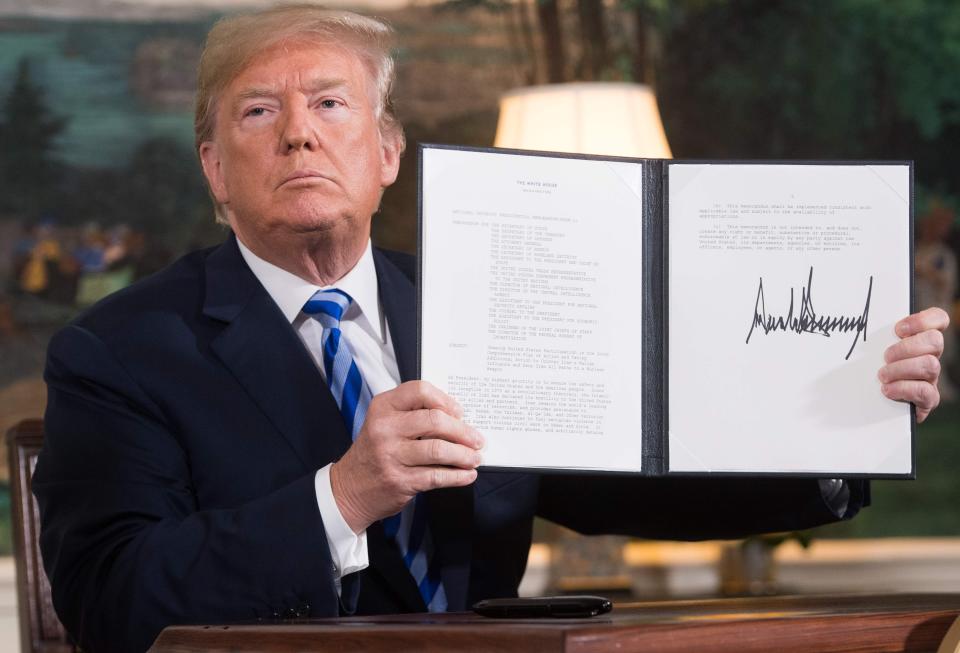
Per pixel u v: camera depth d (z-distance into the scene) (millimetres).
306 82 1823
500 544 1958
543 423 1591
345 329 1955
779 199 1671
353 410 1841
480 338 1585
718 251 1665
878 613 1321
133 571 1583
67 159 4020
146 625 1561
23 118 3998
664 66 4367
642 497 2094
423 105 4215
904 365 1631
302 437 1795
